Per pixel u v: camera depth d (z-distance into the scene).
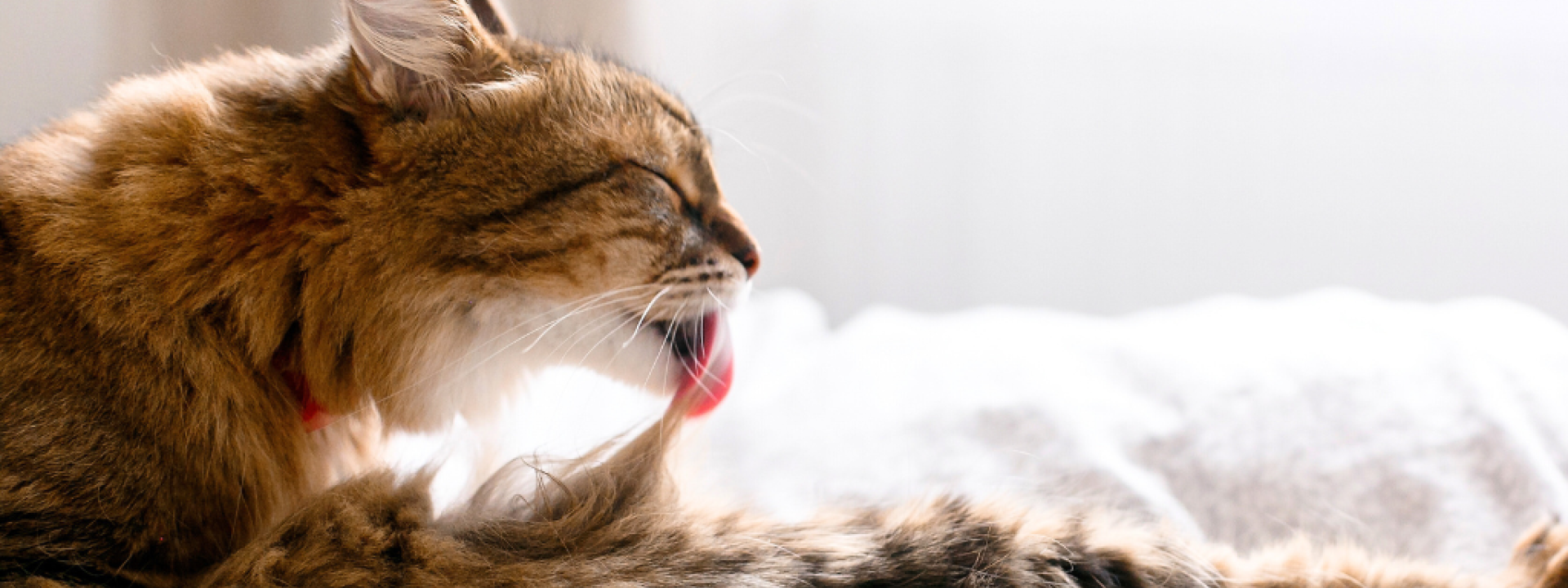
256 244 0.66
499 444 0.71
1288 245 1.20
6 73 0.95
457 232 0.67
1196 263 1.22
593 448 0.69
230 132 0.67
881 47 1.17
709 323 0.71
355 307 0.67
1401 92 1.14
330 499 0.65
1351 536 0.71
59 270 0.65
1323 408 0.78
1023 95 1.19
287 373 0.68
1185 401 0.80
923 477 0.76
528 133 0.68
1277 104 1.17
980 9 1.16
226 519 0.66
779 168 1.19
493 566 0.64
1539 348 0.81
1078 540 0.65
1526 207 1.15
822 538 0.65
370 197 0.67
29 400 0.64
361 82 0.67
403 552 0.64
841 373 0.87
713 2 1.14
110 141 0.67
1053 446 0.77
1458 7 1.10
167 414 0.65
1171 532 0.67
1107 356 0.85
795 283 1.22
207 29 0.96
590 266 0.68
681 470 0.70
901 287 1.23
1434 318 0.85
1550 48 1.10
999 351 0.87
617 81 0.71
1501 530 0.71
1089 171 1.21
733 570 0.64
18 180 0.67
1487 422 0.75
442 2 0.68
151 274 0.65
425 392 0.69
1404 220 1.17
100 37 0.96
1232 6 1.14
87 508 0.64
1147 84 1.18
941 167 1.20
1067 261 1.23
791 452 0.80
